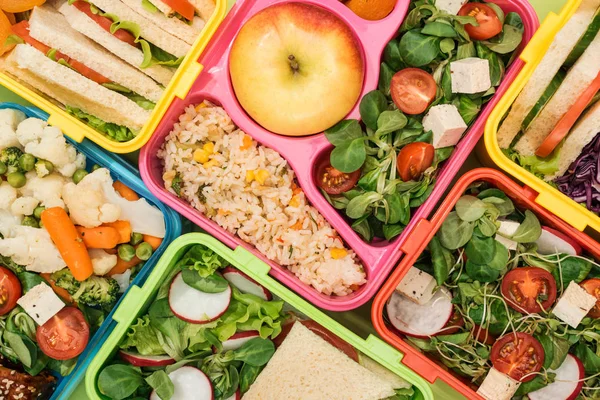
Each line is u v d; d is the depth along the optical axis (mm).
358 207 544
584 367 557
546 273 545
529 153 551
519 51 550
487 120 531
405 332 562
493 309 553
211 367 554
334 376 539
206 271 545
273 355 552
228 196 562
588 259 550
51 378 569
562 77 550
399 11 539
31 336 556
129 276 574
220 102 554
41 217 541
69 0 542
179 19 549
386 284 532
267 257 558
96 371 533
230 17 544
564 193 562
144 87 549
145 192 567
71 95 545
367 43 543
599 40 523
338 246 557
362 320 609
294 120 536
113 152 567
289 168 561
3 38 549
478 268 550
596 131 528
